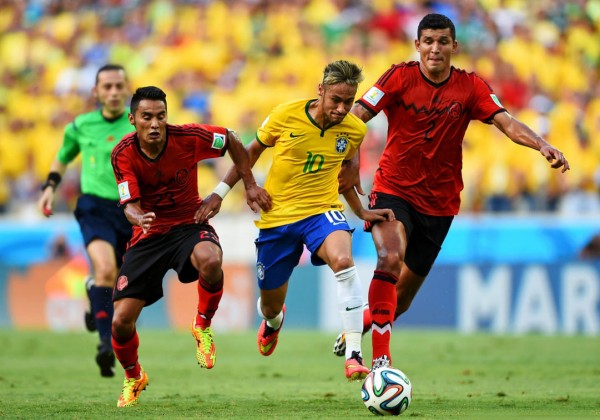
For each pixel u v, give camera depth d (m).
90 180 30.75
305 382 29.77
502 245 50.09
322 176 22.81
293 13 70.62
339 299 22.06
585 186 58.88
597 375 31.69
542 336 46.47
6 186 65.94
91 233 30.22
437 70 22.36
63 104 70.44
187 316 52.81
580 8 70.88
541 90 65.38
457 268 49.44
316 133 22.42
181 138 21.81
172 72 68.94
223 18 70.94
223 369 34.47
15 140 67.88
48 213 32.16
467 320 49.31
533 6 70.56
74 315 53.91
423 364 35.69
